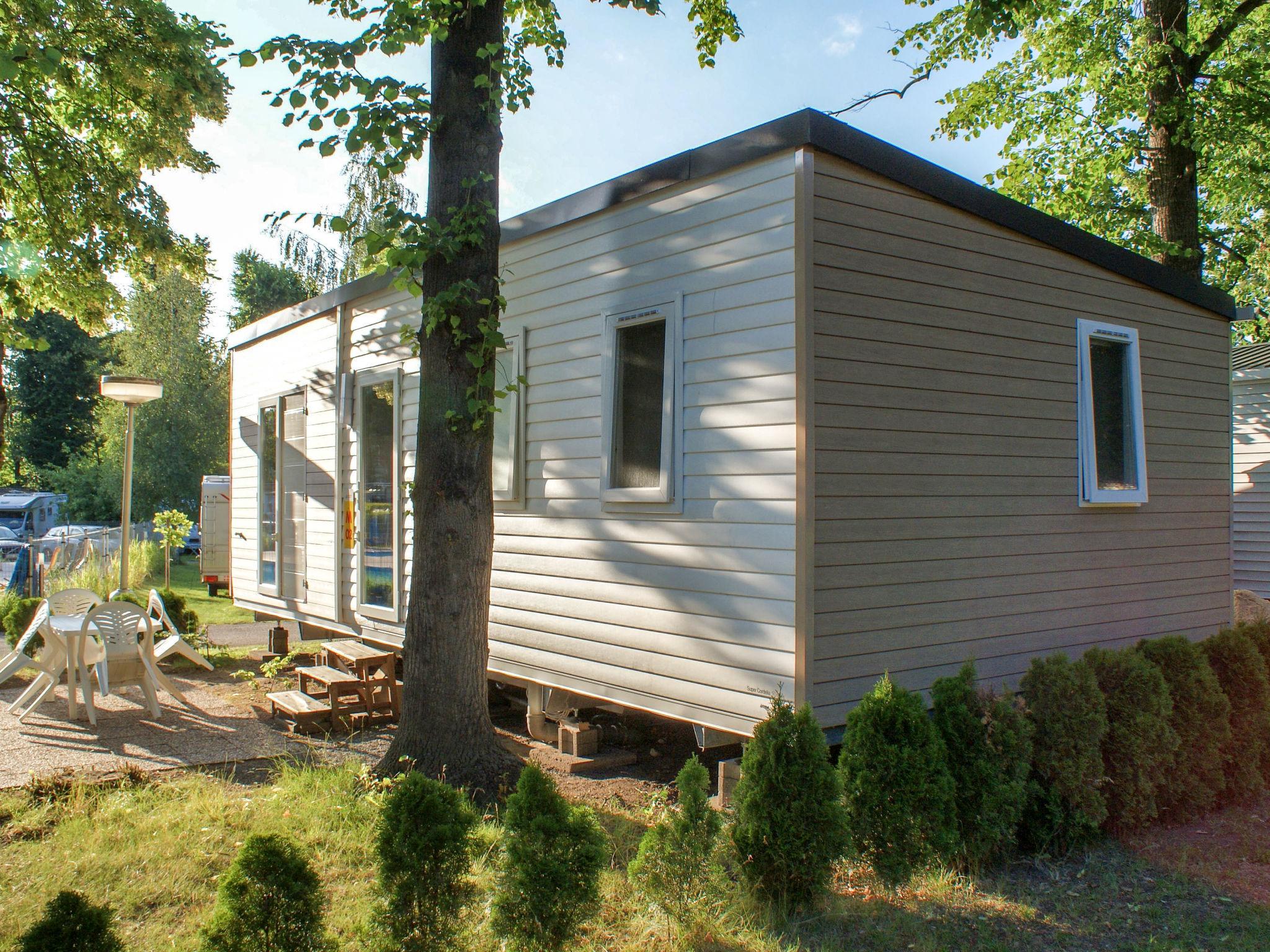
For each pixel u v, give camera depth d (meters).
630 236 5.93
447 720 5.45
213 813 4.83
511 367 7.00
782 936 3.75
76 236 10.66
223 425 31.31
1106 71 13.95
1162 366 7.37
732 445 5.14
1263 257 16.22
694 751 6.82
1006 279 6.01
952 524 5.55
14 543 21.56
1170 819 5.25
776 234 4.95
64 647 7.35
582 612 6.21
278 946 2.96
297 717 7.00
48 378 41.59
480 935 3.48
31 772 5.67
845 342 4.97
